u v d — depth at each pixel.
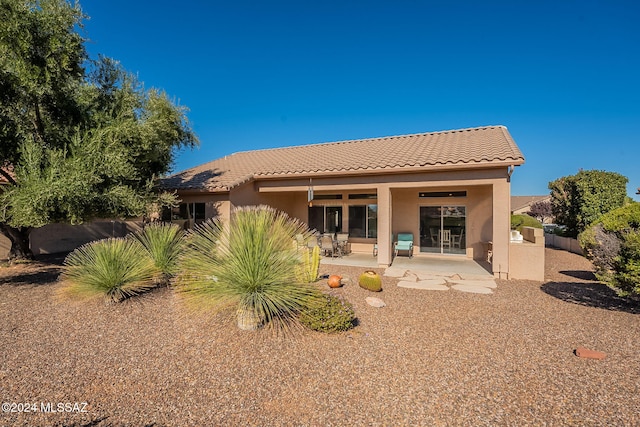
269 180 14.70
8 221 9.45
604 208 18.69
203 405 3.77
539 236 10.73
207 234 6.35
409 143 15.80
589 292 9.09
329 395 3.98
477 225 14.98
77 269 8.10
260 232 5.90
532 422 3.46
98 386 4.17
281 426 3.41
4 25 8.09
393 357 4.99
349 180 13.15
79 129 9.95
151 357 4.96
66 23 9.09
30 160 8.52
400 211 16.34
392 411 3.67
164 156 12.84
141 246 8.89
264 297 5.57
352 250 17.06
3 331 5.99
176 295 6.53
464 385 4.20
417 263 13.80
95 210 9.45
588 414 3.60
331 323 5.75
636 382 4.27
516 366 4.72
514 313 7.20
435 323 6.52
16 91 9.14
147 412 3.63
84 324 6.35
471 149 12.41
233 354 5.04
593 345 5.47
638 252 6.84
